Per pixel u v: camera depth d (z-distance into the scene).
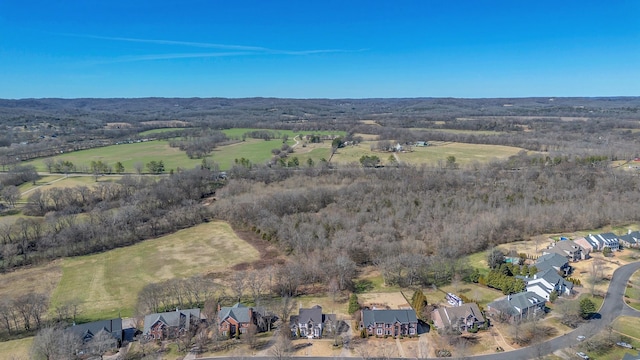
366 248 154.62
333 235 165.25
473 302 115.62
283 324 113.00
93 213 191.88
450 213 186.12
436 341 105.06
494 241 168.50
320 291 132.88
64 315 119.50
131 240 180.12
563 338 104.19
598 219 186.38
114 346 103.25
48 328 104.19
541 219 182.38
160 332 107.69
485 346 102.00
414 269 136.25
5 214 196.25
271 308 119.62
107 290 136.38
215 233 188.12
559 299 119.88
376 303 124.38
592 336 104.00
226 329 109.12
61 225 179.50
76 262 159.00
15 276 147.38
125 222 184.75
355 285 136.88
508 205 196.25
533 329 107.75
